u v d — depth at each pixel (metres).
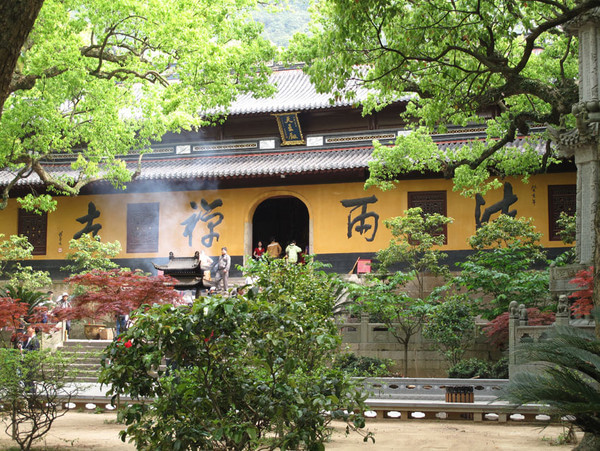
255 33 23.22
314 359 11.98
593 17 18.52
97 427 16.42
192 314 8.53
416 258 32.69
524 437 14.56
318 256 35.19
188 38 21.28
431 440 14.20
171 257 24.19
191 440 8.58
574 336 8.12
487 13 16.42
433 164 26.42
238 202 36.84
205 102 22.97
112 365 9.18
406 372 23.97
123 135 28.17
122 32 22.45
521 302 23.83
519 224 28.25
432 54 18.55
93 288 20.64
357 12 15.58
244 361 8.98
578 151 19.05
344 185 35.38
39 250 38.12
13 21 7.80
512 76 19.20
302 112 36.75
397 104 35.66
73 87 24.06
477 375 21.34
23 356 13.29
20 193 38.50
